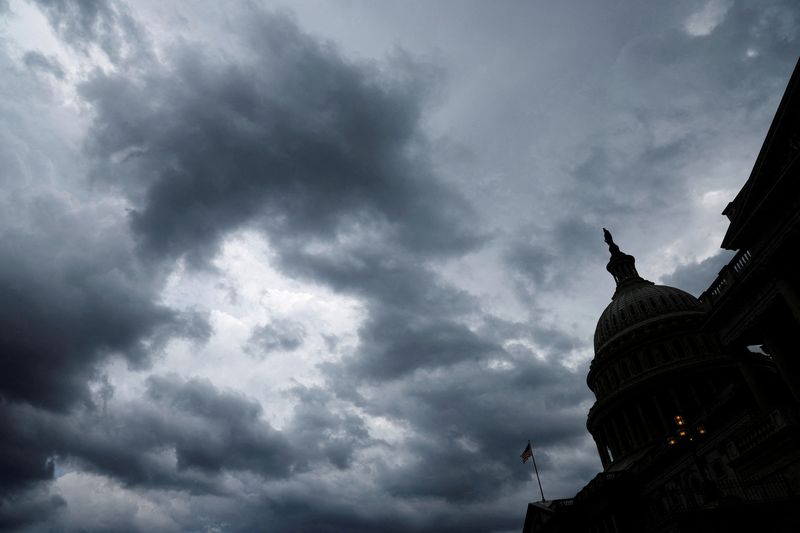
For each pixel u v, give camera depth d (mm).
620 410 89125
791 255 32969
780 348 36062
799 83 30531
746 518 28078
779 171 32719
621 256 117188
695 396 82750
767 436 34312
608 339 100875
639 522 61406
